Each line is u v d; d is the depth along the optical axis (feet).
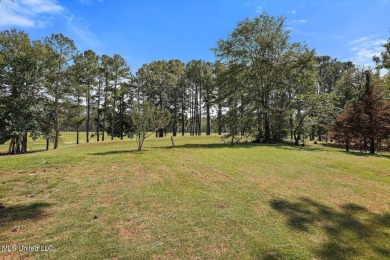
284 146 64.23
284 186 23.67
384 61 44.96
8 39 81.41
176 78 152.25
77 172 28.71
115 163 35.58
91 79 117.19
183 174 28.43
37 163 33.14
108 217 15.60
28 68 83.92
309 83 78.18
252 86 78.07
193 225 14.64
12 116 81.41
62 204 17.89
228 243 12.62
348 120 59.88
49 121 98.22
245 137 80.23
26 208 16.98
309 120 71.00
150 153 48.75
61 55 90.74
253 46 76.89
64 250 11.60
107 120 149.48
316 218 16.12
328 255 11.74
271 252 11.86
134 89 155.02
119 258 11.05
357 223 15.44
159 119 54.95
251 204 18.54
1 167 30.19
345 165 34.73
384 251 12.23
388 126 54.95
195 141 89.40
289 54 75.31
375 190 22.67
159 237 13.07
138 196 19.92
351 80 105.70
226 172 29.71
